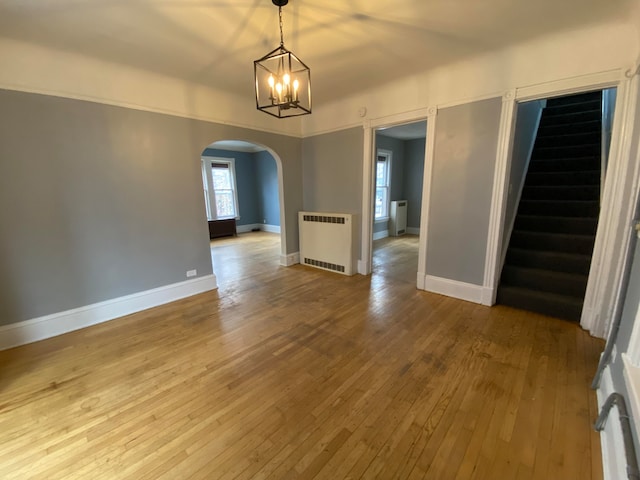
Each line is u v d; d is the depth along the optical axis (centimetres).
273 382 182
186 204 319
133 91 269
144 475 124
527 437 139
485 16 194
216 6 178
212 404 164
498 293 288
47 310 241
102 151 256
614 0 176
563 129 392
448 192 297
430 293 322
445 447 135
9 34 201
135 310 289
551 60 226
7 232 219
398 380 181
